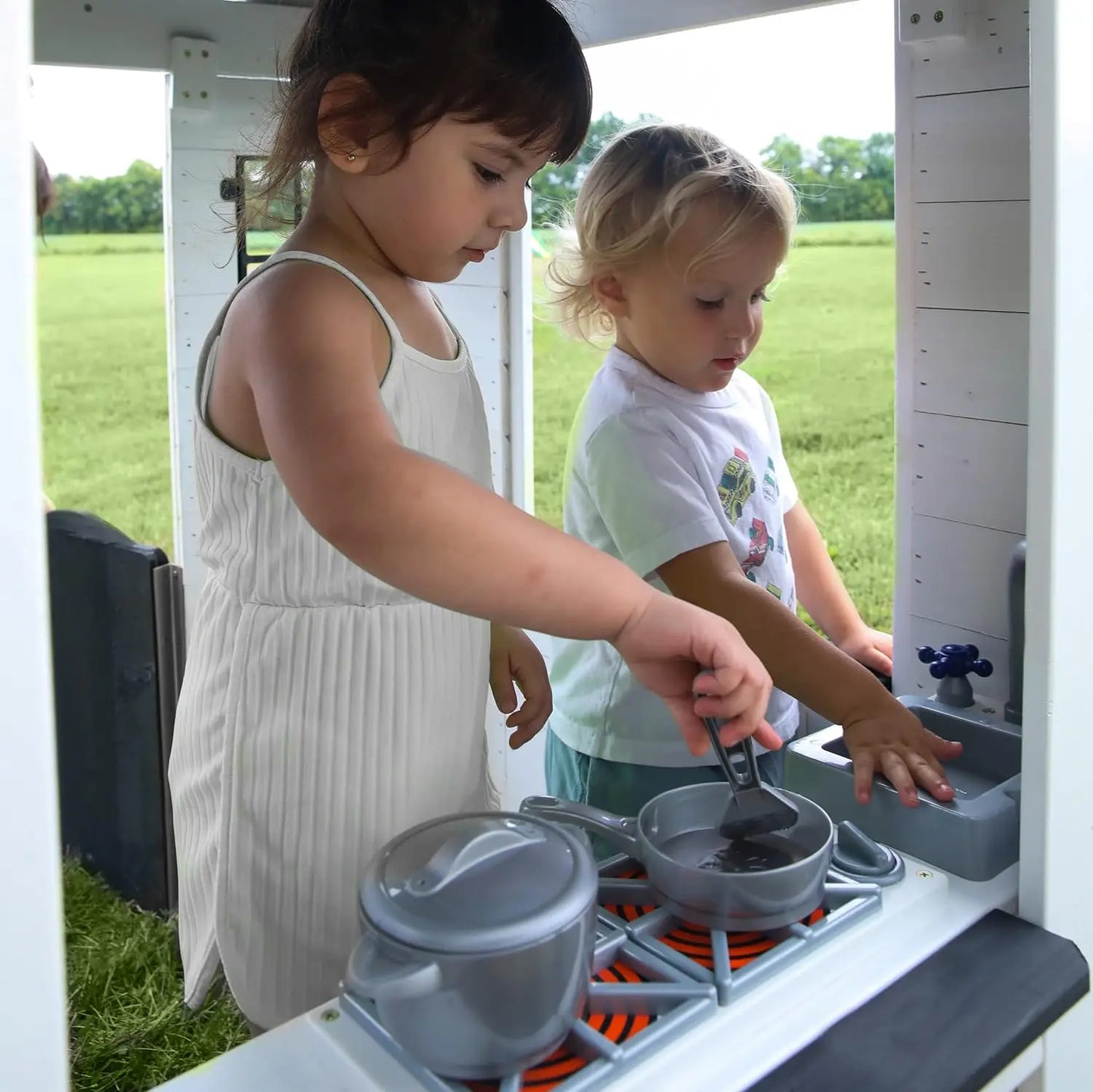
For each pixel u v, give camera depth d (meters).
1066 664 0.64
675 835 0.68
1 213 0.31
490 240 0.76
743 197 1.08
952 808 0.72
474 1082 0.50
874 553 2.29
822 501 2.54
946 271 1.08
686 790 0.70
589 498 1.18
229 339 0.73
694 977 0.56
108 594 1.74
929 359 1.11
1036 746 0.64
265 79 1.33
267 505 0.76
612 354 1.19
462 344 0.86
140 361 4.11
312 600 0.78
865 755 0.80
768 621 0.95
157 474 3.58
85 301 4.08
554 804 0.70
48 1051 0.35
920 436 1.13
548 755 1.29
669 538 1.04
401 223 0.72
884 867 0.67
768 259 1.10
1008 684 1.02
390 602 0.79
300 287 0.67
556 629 0.57
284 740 0.78
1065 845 0.66
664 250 1.09
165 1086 0.50
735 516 1.14
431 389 0.78
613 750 1.15
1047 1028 0.60
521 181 0.73
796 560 1.34
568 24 0.75
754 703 0.60
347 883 0.79
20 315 0.32
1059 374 0.60
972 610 1.12
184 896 0.90
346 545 0.55
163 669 1.71
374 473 0.55
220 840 0.80
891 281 2.89
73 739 1.87
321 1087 0.50
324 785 0.78
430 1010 0.48
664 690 0.62
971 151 1.04
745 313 1.12
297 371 0.62
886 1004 0.57
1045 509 0.62
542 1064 0.51
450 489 0.55
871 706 0.86
